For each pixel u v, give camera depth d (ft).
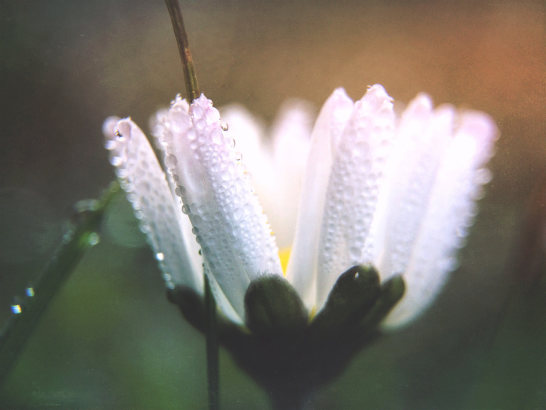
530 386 0.16
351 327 0.15
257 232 0.15
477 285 0.21
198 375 0.19
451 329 0.20
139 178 0.15
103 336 0.21
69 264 0.16
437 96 0.24
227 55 0.24
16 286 0.24
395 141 0.16
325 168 0.15
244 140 0.19
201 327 0.15
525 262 0.16
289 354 0.15
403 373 0.19
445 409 0.18
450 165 0.16
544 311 0.16
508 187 0.22
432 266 0.16
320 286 0.15
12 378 0.19
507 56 0.23
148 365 0.20
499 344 0.16
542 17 0.24
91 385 0.19
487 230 0.22
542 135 0.23
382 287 0.15
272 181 0.18
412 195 0.15
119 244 0.24
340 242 0.15
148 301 0.23
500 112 0.23
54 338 0.21
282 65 0.24
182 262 0.15
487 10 0.24
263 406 0.18
